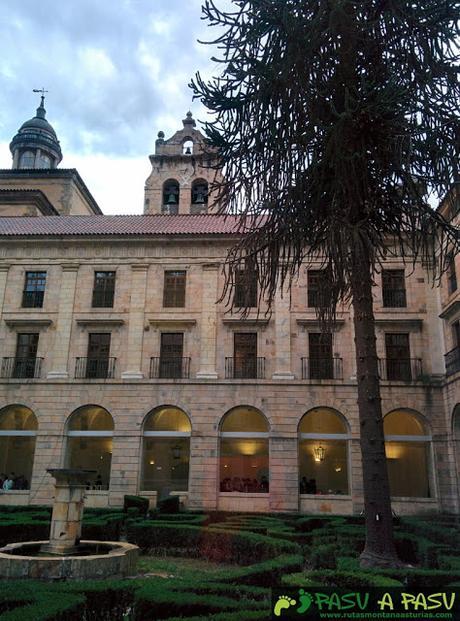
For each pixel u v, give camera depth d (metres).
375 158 11.39
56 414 31.30
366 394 12.20
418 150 11.27
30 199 41.88
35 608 6.81
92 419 35.72
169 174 43.81
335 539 16.02
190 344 32.03
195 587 8.07
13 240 34.03
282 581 8.66
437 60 11.09
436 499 29.16
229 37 12.08
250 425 34.59
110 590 8.26
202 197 42.72
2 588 7.87
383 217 12.80
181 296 33.03
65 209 46.00
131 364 31.78
